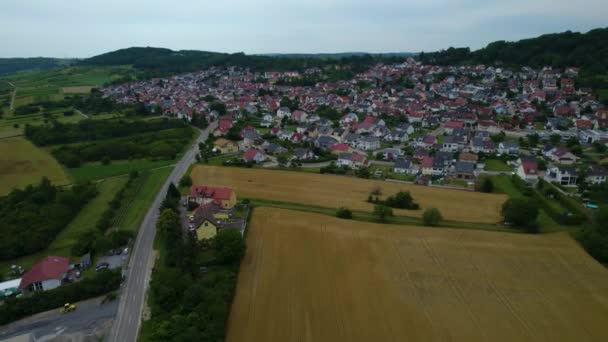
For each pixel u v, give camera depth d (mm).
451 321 58844
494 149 147625
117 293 67500
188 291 60906
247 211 96750
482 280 68812
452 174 122000
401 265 73312
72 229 92312
